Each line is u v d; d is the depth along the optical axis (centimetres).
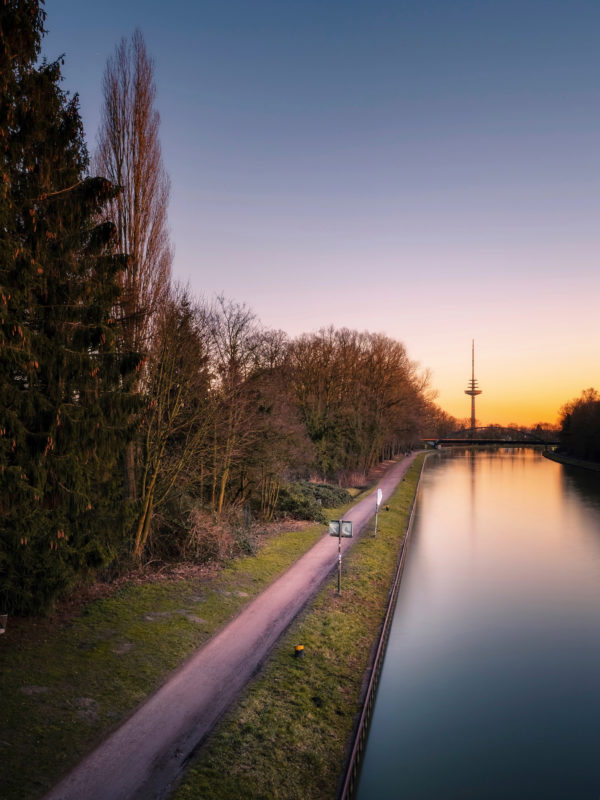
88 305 1689
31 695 1354
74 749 1193
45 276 1598
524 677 2117
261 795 1152
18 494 1352
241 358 3002
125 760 1181
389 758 1574
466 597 3062
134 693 1440
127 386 2038
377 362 7950
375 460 9200
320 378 6594
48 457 1498
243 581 2433
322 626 2061
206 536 2708
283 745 1334
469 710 1861
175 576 2380
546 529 5153
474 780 1493
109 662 1572
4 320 1279
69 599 1975
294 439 3844
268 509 3781
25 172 1584
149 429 2412
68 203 1633
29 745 1178
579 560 3947
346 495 5275
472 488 8631
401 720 1783
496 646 2397
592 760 1605
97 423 1591
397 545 3697
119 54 2336
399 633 2502
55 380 1556
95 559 1712
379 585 2728
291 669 1694
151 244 2386
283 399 3612
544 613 2827
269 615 2091
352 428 6962
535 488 8675
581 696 1978
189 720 1355
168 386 2448
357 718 1541
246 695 1499
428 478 10269
